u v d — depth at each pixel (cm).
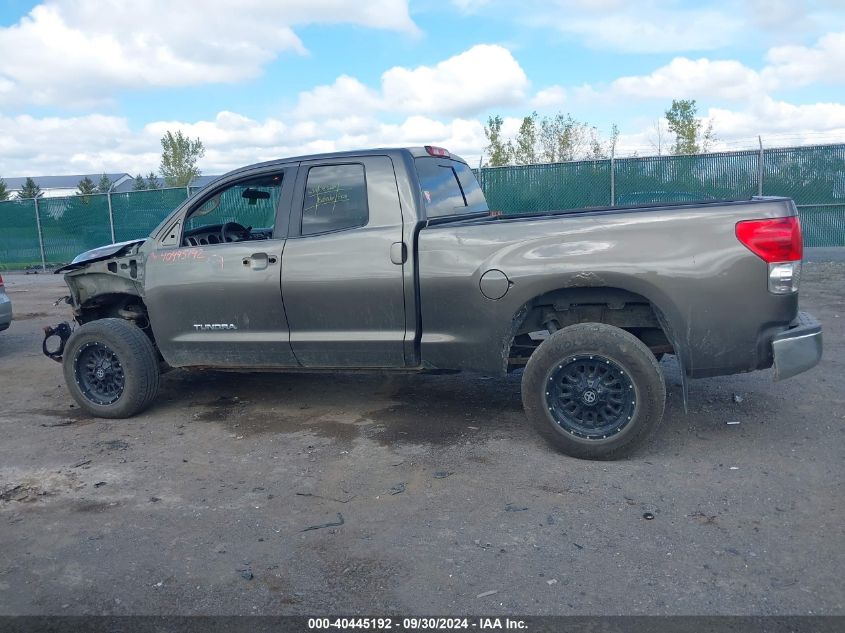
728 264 431
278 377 711
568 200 1550
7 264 2098
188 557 361
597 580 327
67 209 2019
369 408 598
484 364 488
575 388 461
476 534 374
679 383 628
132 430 565
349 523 392
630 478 436
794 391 594
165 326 571
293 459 490
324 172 527
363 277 503
